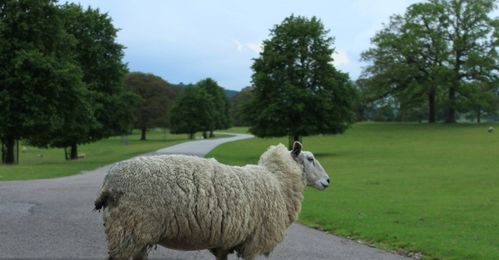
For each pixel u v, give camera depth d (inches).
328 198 756.6
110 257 253.8
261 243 293.1
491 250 412.5
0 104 1467.8
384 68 3462.1
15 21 1525.6
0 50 1496.1
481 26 3339.1
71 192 737.0
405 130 3161.9
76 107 1635.1
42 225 476.1
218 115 5004.9
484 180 1003.9
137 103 2182.6
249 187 285.0
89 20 2027.6
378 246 434.0
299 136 2112.5
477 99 3245.6
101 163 1571.1
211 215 261.6
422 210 635.5
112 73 2071.9
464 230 505.0
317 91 2047.2
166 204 253.3
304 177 327.3
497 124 3329.2
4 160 1787.6
